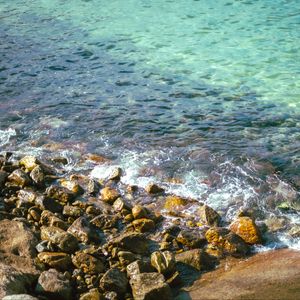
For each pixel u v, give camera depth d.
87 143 15.02
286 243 10.14
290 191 12.17
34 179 12.59
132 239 9.80
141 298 8.22
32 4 32.22
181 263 9.39
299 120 15.80
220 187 12.49
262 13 28.11
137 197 12.13
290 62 20.88
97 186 12.51
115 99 17.75
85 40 24.45
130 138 15.17
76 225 10.34
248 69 20.25
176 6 30.25
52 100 17.84
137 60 21.58
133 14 28.88
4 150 14.81
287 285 8.51
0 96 18.25
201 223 10.87
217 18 27.52
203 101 17.38
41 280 8.38
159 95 17.95
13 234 9.91
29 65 21.16
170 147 14.53
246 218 10.54
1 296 7.66
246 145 14.45
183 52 22.45
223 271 9.25
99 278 8.78
